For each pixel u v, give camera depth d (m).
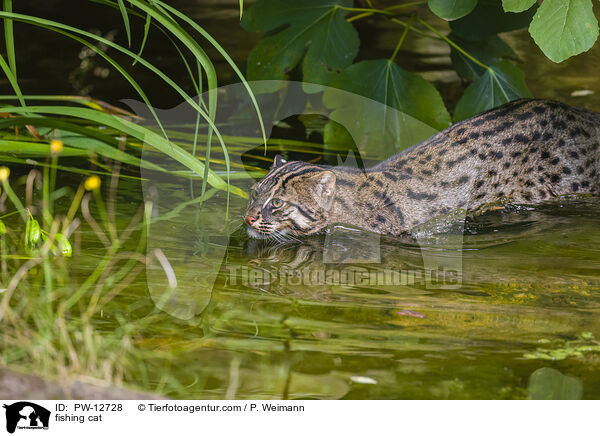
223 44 15.45
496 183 9.62
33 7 17.00
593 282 6.77
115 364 5.02
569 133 9.98
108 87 13.04
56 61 14.24
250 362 5.12
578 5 7.12
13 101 11.41
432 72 14.12
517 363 5.13
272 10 10.83
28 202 8.38
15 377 4.71
